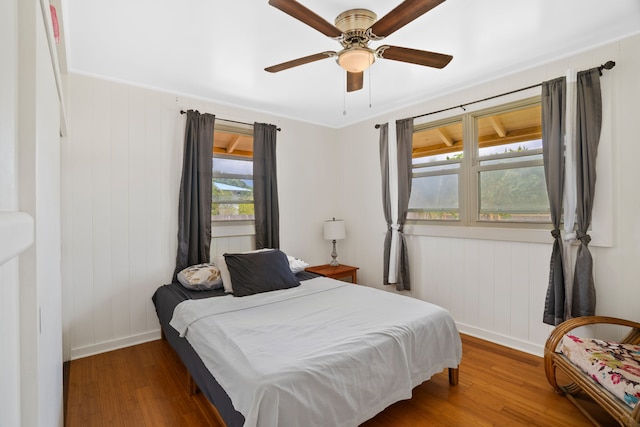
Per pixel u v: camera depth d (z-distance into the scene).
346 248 4.38
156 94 3.03
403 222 3.54
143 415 1.91
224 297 2.57
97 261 2.73
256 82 2.94
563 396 2.08
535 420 1.85
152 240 3.01
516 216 2.83
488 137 3.03
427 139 3.52
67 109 2.55
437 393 2.12
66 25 2.00
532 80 2.66
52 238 1.20
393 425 1.82
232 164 3.59
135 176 2.91
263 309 2.28
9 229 0.38
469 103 3.05
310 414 1.38
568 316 2.40
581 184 2.35
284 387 1.35
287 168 4.01
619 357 1.79
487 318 2.96
